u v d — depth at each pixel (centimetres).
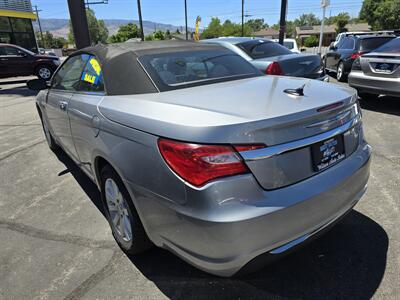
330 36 7200
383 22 4584
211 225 162
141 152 191
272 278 221
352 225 272
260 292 211
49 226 298
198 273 230
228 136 162
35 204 341
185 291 215
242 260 169
